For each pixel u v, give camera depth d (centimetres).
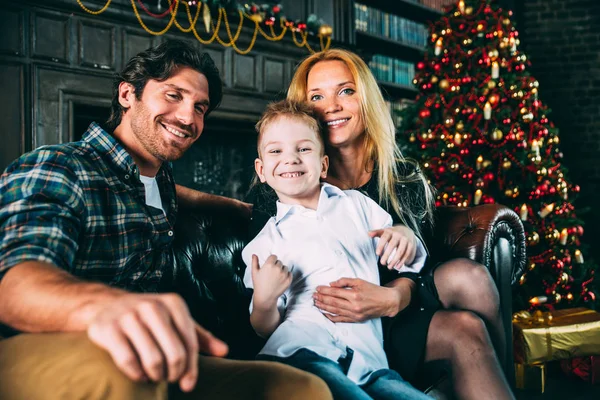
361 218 160
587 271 400
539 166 374
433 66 418
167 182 155
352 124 186
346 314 137
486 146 387
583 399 276
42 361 70
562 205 386
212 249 179
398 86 572
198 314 168
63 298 75
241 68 428
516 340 292
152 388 68
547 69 567
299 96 196
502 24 405
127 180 132
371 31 548
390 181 187
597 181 553
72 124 345
